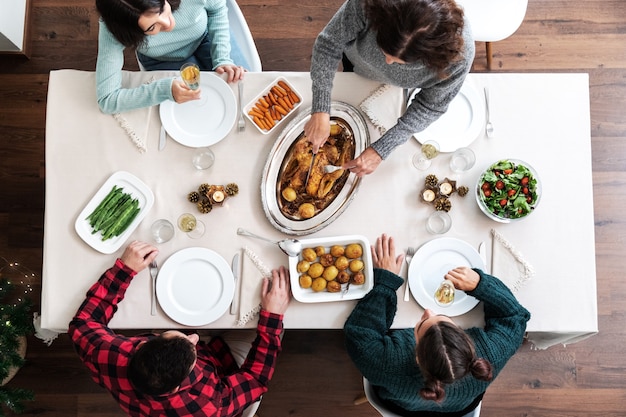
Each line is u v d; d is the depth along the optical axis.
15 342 2.00
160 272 1.61
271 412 2.37
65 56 2.56
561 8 2.59
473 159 1.67
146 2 1.40
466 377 1.48
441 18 1.16
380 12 1.17
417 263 1.63
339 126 1.67
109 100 1.63
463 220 1.66
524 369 2.39
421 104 1.55
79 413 2.34
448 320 1.47
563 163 1.68
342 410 2.37
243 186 1.66
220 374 1.75
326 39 1.51
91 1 2.58
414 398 1.53
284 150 1.66
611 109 2.55
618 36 2.58
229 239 1.64
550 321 1.62
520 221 1.65
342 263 1.60
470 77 1.71
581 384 2.39
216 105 1.68
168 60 1.92
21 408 2.05
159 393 1.38
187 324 1.60
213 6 1.81
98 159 1.66
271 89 1.68
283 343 2.39
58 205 1.64
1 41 2.38
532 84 1.71
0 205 2.46
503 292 1.57
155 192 1.65
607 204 2.49
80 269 1.62
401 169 1.67
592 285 1.63
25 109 2.52
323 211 1.64
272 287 1.60
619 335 2.41
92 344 1.50
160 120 1.68
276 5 2.60
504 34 2.08
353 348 1.57
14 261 2.43
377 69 1.56
